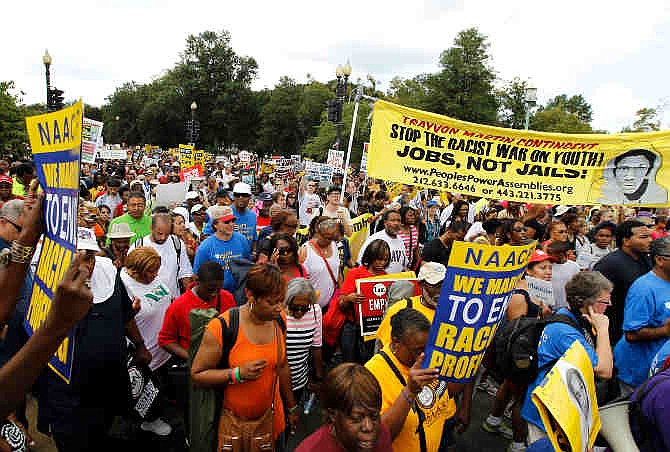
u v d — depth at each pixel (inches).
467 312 97.3
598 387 160.4
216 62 3048.7
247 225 285.1
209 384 111.3
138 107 3644.2
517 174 194.9
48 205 67.3
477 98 1740.9
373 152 202.7
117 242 187.8
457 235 226.5
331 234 208.8
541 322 130.7
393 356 102.7
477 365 102.5
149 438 167.2
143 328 164.6
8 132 810.2
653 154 183.5
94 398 132.5
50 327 44.1
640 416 89.2
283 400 131.2
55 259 64.1
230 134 3046.3
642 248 185.8
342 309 180.1
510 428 180.7
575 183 191.0
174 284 199.5
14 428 125.2
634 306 148.6
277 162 1234.6
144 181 686.5
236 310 116.0
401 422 93.0
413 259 288.5
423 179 200.2
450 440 121.6
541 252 169.9
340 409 74.4
